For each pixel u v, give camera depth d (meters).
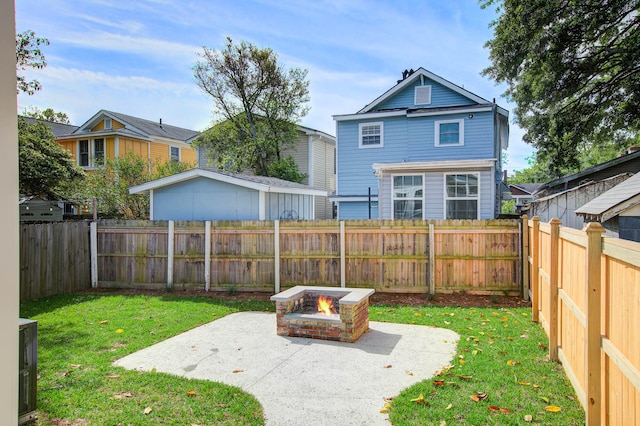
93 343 5.52
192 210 11.34
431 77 18.25
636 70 13.65
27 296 8.34
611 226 7.88
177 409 3.66
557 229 4.79
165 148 24.41
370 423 3.42
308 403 3.79
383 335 5.87
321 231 8.91
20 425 3.41
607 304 2.85
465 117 17.05
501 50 13.98
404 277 8.66
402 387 4.10
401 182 13.46
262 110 21.20
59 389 4.07
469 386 4.04
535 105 15.42
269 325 6.48
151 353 5.16
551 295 4.79
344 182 18.83
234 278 9.24
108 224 9.75
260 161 20.98
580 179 15.88
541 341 5.43
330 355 5.06
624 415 2.51
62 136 22.12
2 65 1.05
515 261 8.30
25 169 13.93
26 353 3.48
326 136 22.22
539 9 12.58
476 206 12.80
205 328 6.31
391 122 18.11
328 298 6.57
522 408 3.58
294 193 13.30
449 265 8.52
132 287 9.68
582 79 14.08
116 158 18.17
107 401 3.82
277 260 9.02
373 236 8.73
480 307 7.51
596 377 3.00
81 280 9.62
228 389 4.06
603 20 12.60
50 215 13.62
